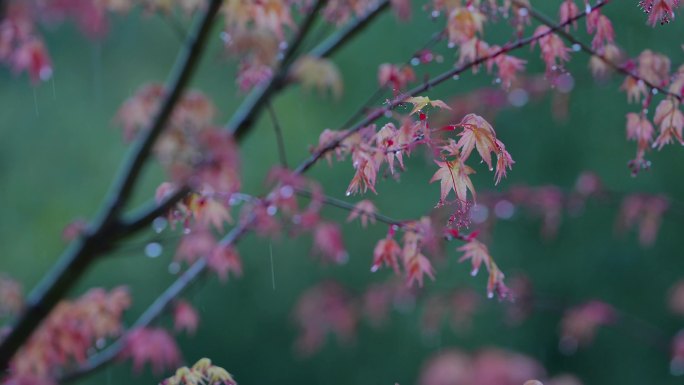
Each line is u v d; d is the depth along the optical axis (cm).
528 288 582
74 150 831
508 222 782
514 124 739
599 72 275
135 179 375
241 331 817
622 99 712
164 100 372
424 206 744
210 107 393
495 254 771
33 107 852
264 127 773
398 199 758
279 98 784
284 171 309
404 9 341
